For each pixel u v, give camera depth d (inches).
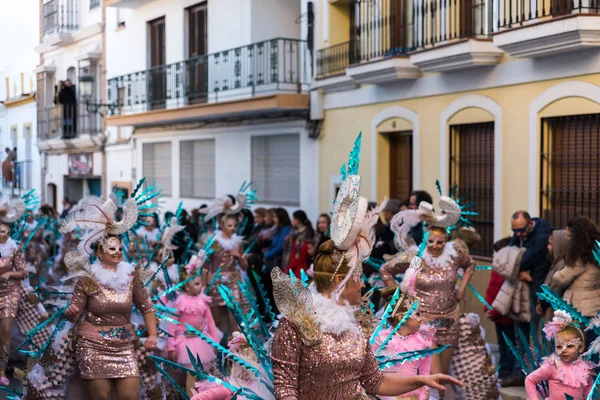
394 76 535.2
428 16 528.4
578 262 337.4
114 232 306.8
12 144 858.8
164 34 896.3
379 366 203.8
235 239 476.4
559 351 256.7
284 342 177.0
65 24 908.0
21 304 422.6
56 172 935.7
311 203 671.1
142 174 944.3
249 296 224.5
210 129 816.9
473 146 499.5
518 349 375.6
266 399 201.3
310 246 494.9
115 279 301.0
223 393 219.1
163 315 329.4
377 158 585.0
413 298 269.9
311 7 660.1
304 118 671.8
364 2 598.5
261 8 754.8
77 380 312.8
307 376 177.2
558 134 434.3
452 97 506.6
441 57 482.6
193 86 837.8
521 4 436.1
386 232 436.8
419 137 539.5
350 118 616.4
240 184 770.8
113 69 981.2
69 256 300.7
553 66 426.9
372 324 218.4
